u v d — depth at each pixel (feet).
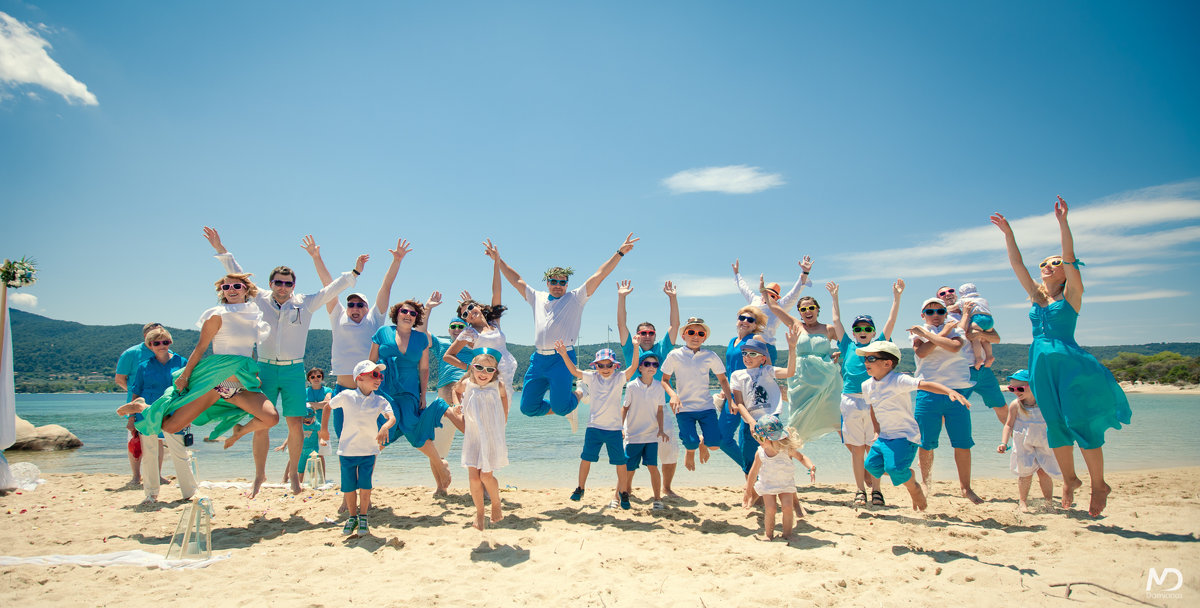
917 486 20.61
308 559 17.79
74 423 89.10
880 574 15.51
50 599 14.37
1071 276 19.30
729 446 24.67
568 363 23.77
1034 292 20.51
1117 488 29.17
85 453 50.29
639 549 18.47
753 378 23.39
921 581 14.92
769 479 19.60
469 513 24.34
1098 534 18.54
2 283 29.25
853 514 23.29
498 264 29.81
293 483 26.55
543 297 28.43
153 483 26.16
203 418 23.89
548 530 21.11
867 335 24.72
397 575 16.33
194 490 27.43
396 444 58.90
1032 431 23.59
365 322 26.84
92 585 15.42
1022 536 18.65
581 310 27.68
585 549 18.42
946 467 40.52
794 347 23.63
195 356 22.07
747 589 14.69
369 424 20.88
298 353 25.17
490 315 27.99
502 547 18.80
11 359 29.96
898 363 21.21
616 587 15.03
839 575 15.56
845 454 47.80
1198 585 13.89
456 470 42.68
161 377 30.30
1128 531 18.88
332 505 25.52
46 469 41.27
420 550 18.70
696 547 18.65
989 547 17.53
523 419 104.12
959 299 28.60
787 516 19.45
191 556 17.75
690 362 25.26
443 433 29.45
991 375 28.02
